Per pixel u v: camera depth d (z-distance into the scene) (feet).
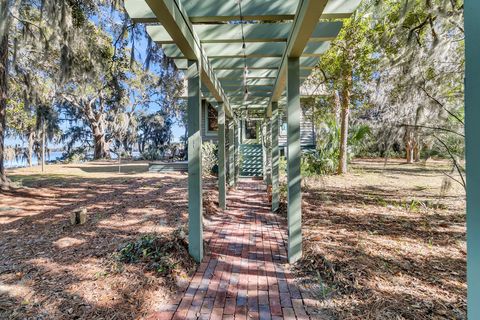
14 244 10.31
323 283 7.64
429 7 11.12
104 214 14.56
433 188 22.06
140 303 6.72
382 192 20.88
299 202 9.16
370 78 19.93
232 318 6.25
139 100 51.90
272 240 11.48
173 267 8.26
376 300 6.74
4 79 20.83
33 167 41.45
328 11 6.66
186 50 8.04
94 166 43.21
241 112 27.20
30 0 18.93
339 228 12.55
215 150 32.58
